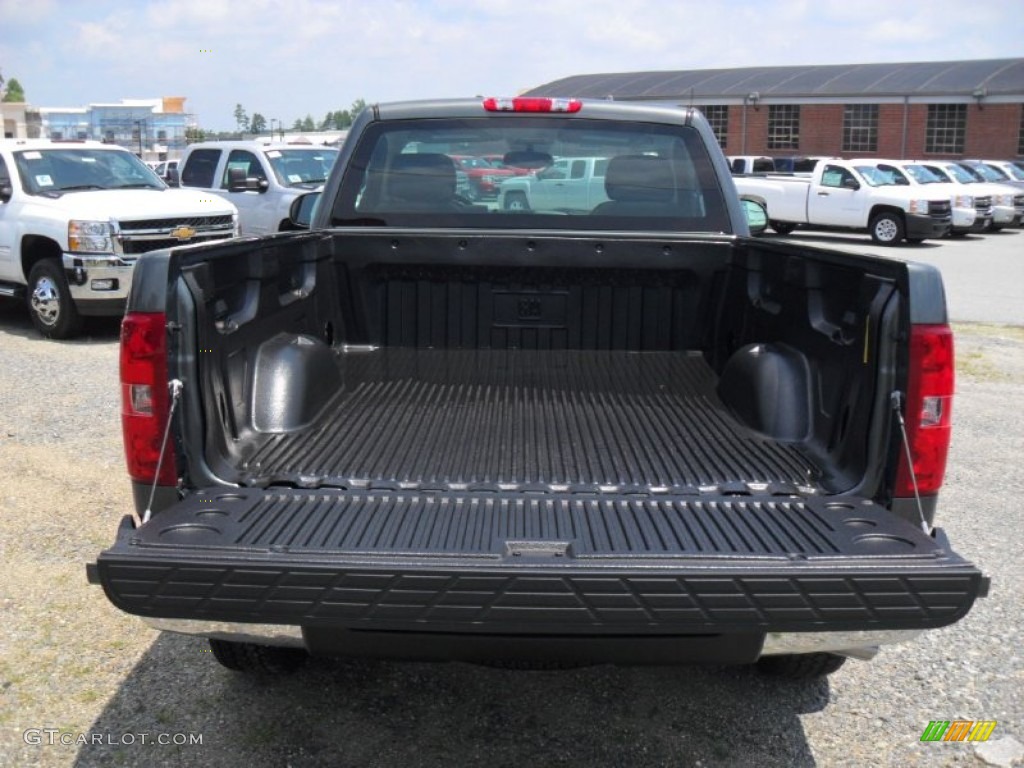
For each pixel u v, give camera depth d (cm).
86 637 398
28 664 377
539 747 328
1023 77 4016
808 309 349
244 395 338
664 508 285
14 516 521
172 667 377
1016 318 1245
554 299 453
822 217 2381
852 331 310
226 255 317
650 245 439
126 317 279
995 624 417
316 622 239
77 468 600
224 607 240
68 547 484
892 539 258
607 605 237
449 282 452
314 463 320
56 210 1002
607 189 453
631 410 384
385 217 454
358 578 236
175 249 285
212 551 244
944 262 1912
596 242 440
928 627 243
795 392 349
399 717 344
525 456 331
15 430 679
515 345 457
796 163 2742
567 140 451
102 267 980
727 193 452
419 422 366
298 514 274
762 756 325
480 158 453
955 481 608
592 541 258
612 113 450
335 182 455
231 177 1412
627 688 365
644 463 325
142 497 285
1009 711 353
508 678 371
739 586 238
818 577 238
